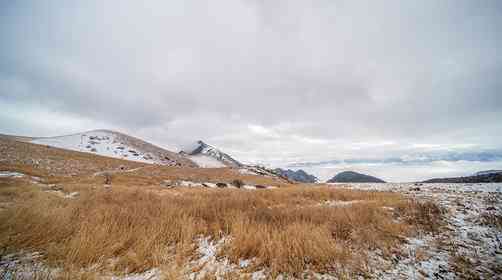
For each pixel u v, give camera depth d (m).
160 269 3.33
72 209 5.88
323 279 3.04
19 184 13.34
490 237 4.85
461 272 3.29
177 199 8.59
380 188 22.00
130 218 5.36
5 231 4.24
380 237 4.56
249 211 6.62
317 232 4.24
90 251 3.48
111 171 38.22
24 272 3.07
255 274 3.23
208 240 4.54
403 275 3.19
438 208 7.76
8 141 43.19
